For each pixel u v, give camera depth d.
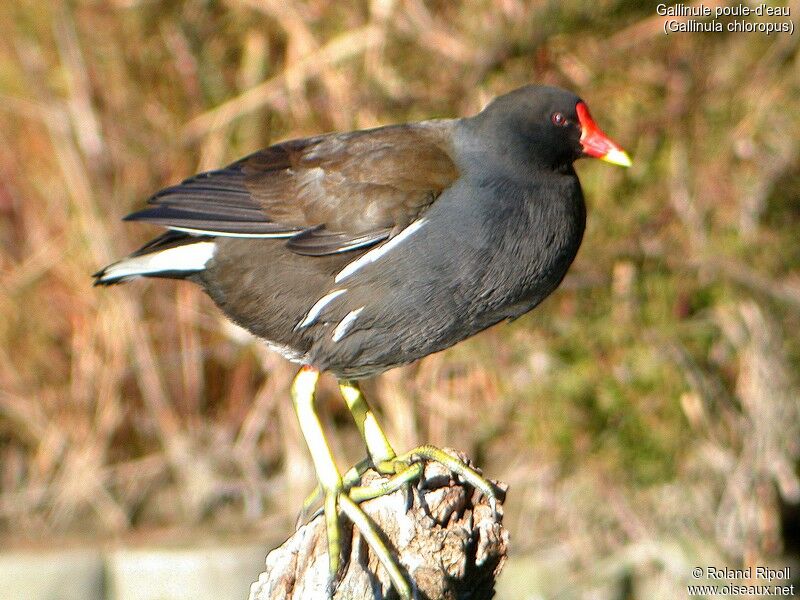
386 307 6.64
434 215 6.66
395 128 7.14
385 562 5.77
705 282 11.58
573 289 11.61
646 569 11.18
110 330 11.84
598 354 11.61
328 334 6.79
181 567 10.53
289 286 6.89
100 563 10.60
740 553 11.18
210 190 7.01
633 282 11.59
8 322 11.87
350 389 7.05
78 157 11.87
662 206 11.68
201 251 7.09
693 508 11.33
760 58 11.78
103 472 11.84
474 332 6.91
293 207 6.85
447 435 11.72
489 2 11.86
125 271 7.19
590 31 11.79
